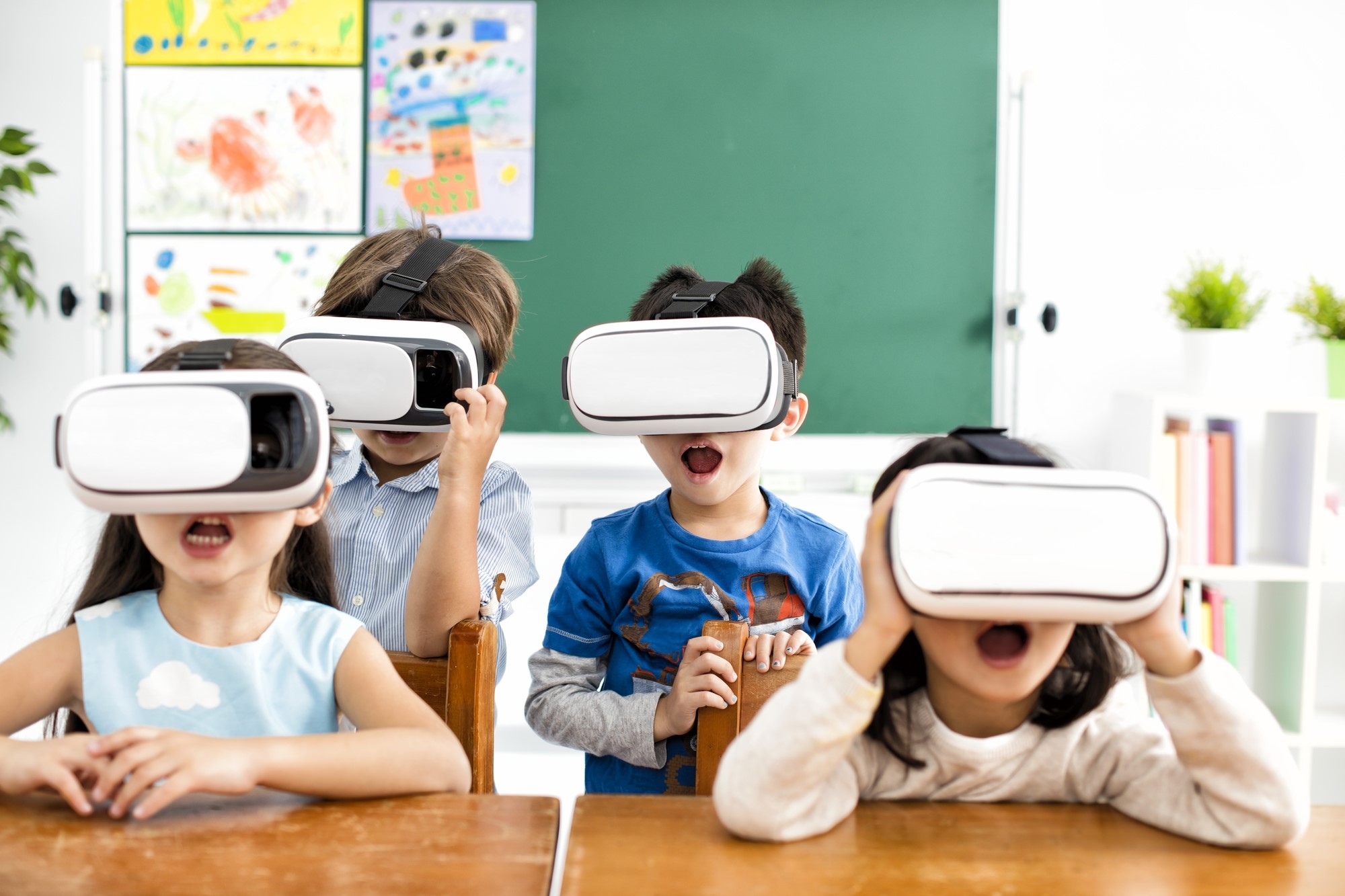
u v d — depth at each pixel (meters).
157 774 0.61
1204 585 2.16
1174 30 2.26
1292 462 2.06
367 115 2.21
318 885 0.53
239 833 0.59
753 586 1.08
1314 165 2.27
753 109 2.22
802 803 0.60
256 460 0.61
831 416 2.26
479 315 1.08
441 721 0.76
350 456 1.19
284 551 0.86
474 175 2.22
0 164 2.24
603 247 2.24
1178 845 0.60
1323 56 2.26
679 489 1.04
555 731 1.04
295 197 2.21
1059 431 2.29
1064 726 0.70
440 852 0.57
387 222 2.21
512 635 2.21
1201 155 2.27
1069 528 0.54
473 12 2.20
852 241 2.24
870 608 0.59
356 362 0.91
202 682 0.78
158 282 2.22
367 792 0.65
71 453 0.59
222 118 2.20
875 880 0.55
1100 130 2.27
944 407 2.26
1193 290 2.08
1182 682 0.60
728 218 2.24
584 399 0.87
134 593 0.81
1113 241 2.28
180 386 0.60
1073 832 0.62
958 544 0.55
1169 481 1.98
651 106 2.22
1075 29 2.25
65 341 2.28
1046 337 2.28
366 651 0.80
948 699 0.70
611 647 1.11
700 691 0.87
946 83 2.22
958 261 2.24
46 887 0.52
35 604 2.30
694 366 0.85
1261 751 0.59
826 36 2.21
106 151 2.20
